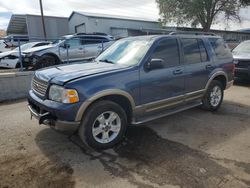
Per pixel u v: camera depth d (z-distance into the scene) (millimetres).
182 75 4801
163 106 4594
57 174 3246
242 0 32750
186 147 4004
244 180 3090
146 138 4359
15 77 7613
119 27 31438
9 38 8648
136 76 4074
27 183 3053
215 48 5750
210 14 34625
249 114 5711
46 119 3656
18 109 6363
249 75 8641
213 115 5613
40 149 3947
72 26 33188
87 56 12039
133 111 4137
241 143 4152
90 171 3314
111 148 3967
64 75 3773
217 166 3414
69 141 4234
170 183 3029
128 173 3258
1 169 3357
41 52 10391
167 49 4633
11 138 4379
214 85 5711
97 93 3625
